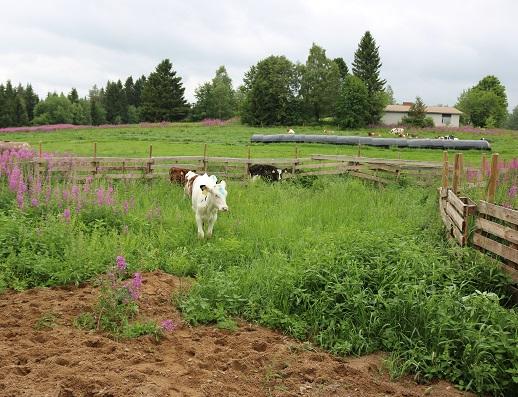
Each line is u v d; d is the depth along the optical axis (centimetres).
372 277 780
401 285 741
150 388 502
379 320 687
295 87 7925
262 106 7638
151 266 914
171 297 786
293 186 1886
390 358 632
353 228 1172
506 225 846
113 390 496
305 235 1088
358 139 4116
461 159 1196
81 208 1171
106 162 1880
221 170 2053
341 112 7469
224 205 1090
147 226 1137
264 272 836
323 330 705
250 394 531
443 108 10231
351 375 593
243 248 1009
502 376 575
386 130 7075
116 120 12612
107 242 953
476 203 920
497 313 649
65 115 11406
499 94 12438
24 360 559
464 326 634
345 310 729
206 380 545
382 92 8688
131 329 646
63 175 1622
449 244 977
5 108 10562
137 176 1758
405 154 3469
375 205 1581
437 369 600
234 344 647
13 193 1243
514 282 772
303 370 591
